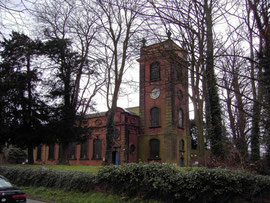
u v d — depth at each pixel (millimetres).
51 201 13984
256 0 7312
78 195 14109
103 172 13648
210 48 9000
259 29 7422
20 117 28328
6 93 27969
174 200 10812
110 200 12445
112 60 27234
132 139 41406
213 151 14555
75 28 28828
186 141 43062
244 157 14359
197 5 8336
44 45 29859
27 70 29859
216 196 9773
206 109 15797
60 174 15922
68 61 29938
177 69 12891
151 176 11648
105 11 22797
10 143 30719
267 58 7969
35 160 56875
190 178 10367
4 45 29344
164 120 40406
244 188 9477
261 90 11305
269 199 9102
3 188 9781
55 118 29188
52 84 29578
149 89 42500
